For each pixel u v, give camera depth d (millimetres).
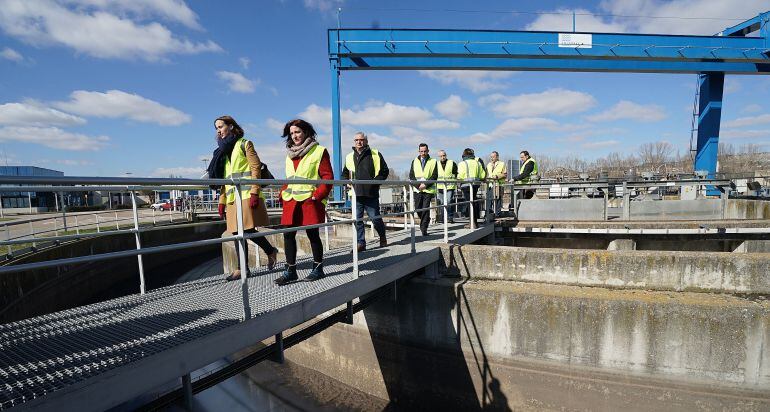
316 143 3723
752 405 4430
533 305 5172
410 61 12758
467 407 5660
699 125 14297
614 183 9227
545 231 8367
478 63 12945
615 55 12992
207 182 2518
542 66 13164
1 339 2527
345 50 12484
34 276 8977
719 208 9398
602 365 4906
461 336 5617
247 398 6664
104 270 12836
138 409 2754
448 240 6465
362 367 6582
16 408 1740
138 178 2299
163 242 16984
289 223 3746
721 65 13336
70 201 30016
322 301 3471
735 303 4531
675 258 5047
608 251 5352
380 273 4340
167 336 2525
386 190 13383
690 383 4602
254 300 3260
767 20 12797
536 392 5227
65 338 2523
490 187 9328
